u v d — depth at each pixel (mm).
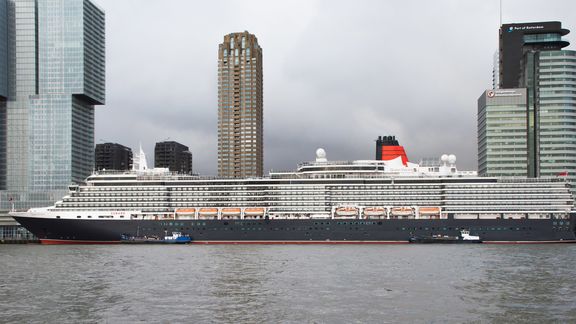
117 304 95000
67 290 107375
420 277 121312
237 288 108750
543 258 157000
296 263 146750
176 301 97188
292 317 85875
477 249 192000
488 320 83688
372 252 179750
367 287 109312
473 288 107938
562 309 90125
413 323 82250
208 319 84938
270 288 108625
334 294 102438
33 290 107500
